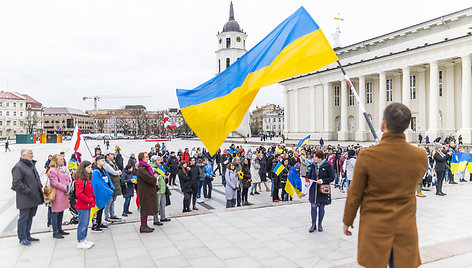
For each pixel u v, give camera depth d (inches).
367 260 102.4
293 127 2347.4
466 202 409.7
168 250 252.4
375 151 104.9
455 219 327.3
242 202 447.5
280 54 226.2
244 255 239.0
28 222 278.7
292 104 2357.3
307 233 291.7
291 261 226.1
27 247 262.7
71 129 5797.2
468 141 1253.7
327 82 1983.3
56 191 287.4
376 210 103.2
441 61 1395.2
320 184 293.0
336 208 395.9
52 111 5910.4
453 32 1443.2
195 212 377.7
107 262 229.1
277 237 281.3
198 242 271.0
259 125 5723.4
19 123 4571.9
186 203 406.6
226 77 238.8
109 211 358.0
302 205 414.6
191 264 223.1
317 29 219.8
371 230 102.6
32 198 269.9
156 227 320.5
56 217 287.7
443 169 454.3
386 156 102.8
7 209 439.2
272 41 238.4
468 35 1211.2
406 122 104.0
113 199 356.8
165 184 343.3
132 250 253.6
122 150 1748.3
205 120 230.4
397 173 101.3
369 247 102.3
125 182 395.2
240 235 288.4
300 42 223.3
